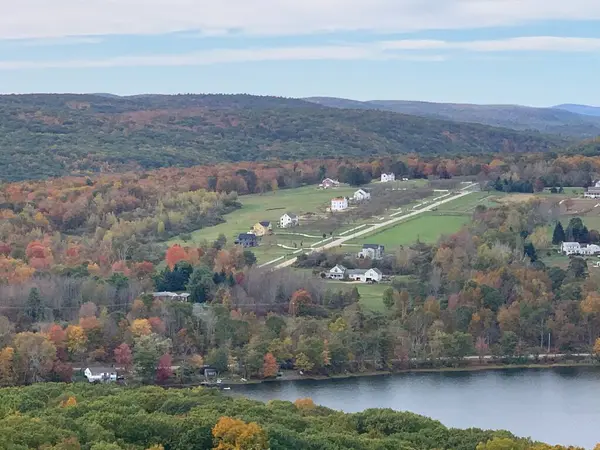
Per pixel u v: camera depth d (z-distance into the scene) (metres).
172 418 178.00
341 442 171.88
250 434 164.62
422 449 177.50
